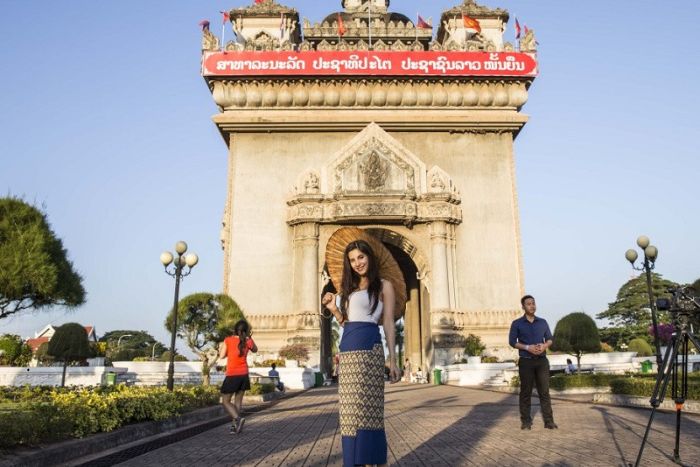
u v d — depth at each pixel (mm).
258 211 37375
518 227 37906
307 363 33312
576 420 11414
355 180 36812
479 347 34500
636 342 45969
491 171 38781
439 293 35250
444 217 36281
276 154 38438
